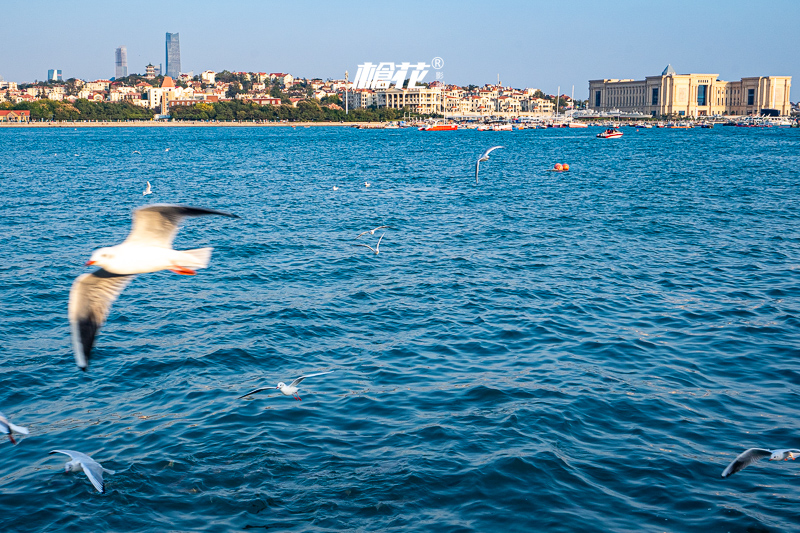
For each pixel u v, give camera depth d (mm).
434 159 129250
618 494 16375
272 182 85812
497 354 24922
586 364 23828
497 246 43438
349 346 25969
